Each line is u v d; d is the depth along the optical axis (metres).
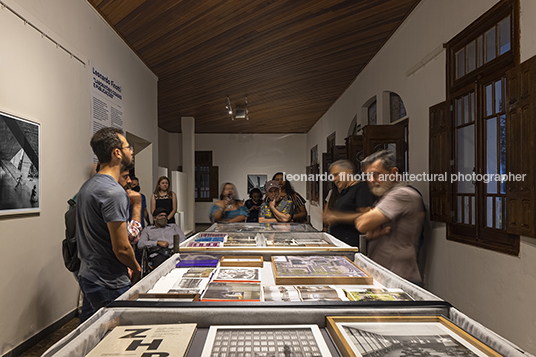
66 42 3.24
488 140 2.83
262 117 10.52
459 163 3.27
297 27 4.59
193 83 6.97
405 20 4.41
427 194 3.85
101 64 4.07
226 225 2.89
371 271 1.58
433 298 1.07
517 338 2.41
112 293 1.65
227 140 13.45
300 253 1.93
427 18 3.82
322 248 1.97
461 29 3.17
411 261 2.26
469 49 3.11
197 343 0.88
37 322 2.79
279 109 9.51
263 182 13.45
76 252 1.78
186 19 4.29
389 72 5.00
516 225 2.37
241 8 4.06
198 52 5.37
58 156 3.12
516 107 2.37
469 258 3.03
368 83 6.00
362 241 1.96
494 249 2.68
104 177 1.67
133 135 5.25
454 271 3.29
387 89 5.08
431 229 3.77
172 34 4.70
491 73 2.76
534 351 2.26
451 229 3.36
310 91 7.77
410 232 2.25
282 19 4.36
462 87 3.16
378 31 4.78
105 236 1.63
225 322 0.99
